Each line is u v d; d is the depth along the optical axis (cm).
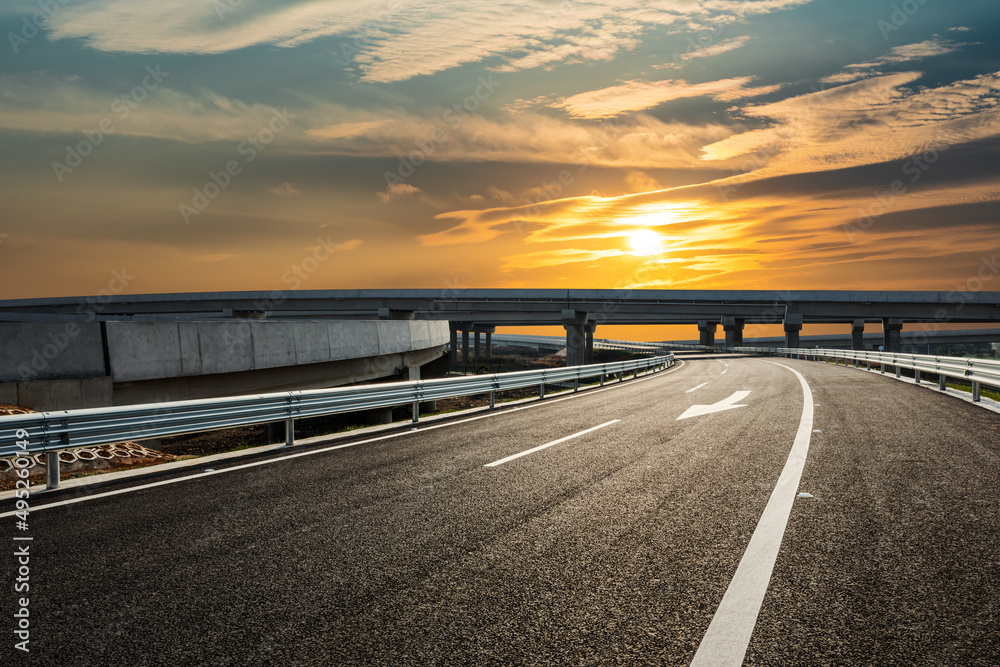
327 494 621
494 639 310
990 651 293
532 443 916
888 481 630
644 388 2009
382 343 2802
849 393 1606
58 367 1336
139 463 1084
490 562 419
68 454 1012
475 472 712
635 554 430
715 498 578
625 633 314
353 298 6950
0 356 1245
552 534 477
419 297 6831
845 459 745
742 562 411
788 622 324
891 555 420
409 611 344
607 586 375
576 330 6700
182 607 356
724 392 1738
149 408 752
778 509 536
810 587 369
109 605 360
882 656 290
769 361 4512
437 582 386
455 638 312
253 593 374
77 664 293
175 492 641
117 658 298
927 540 449
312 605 355
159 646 310
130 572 412
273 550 452
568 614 337
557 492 611
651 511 538
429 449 882
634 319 10188
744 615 333
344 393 1032
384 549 450
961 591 361
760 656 290
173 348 1593
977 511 520
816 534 467
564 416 1261
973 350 12444
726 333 9025
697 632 315
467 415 1325
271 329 1967
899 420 1073
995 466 694
